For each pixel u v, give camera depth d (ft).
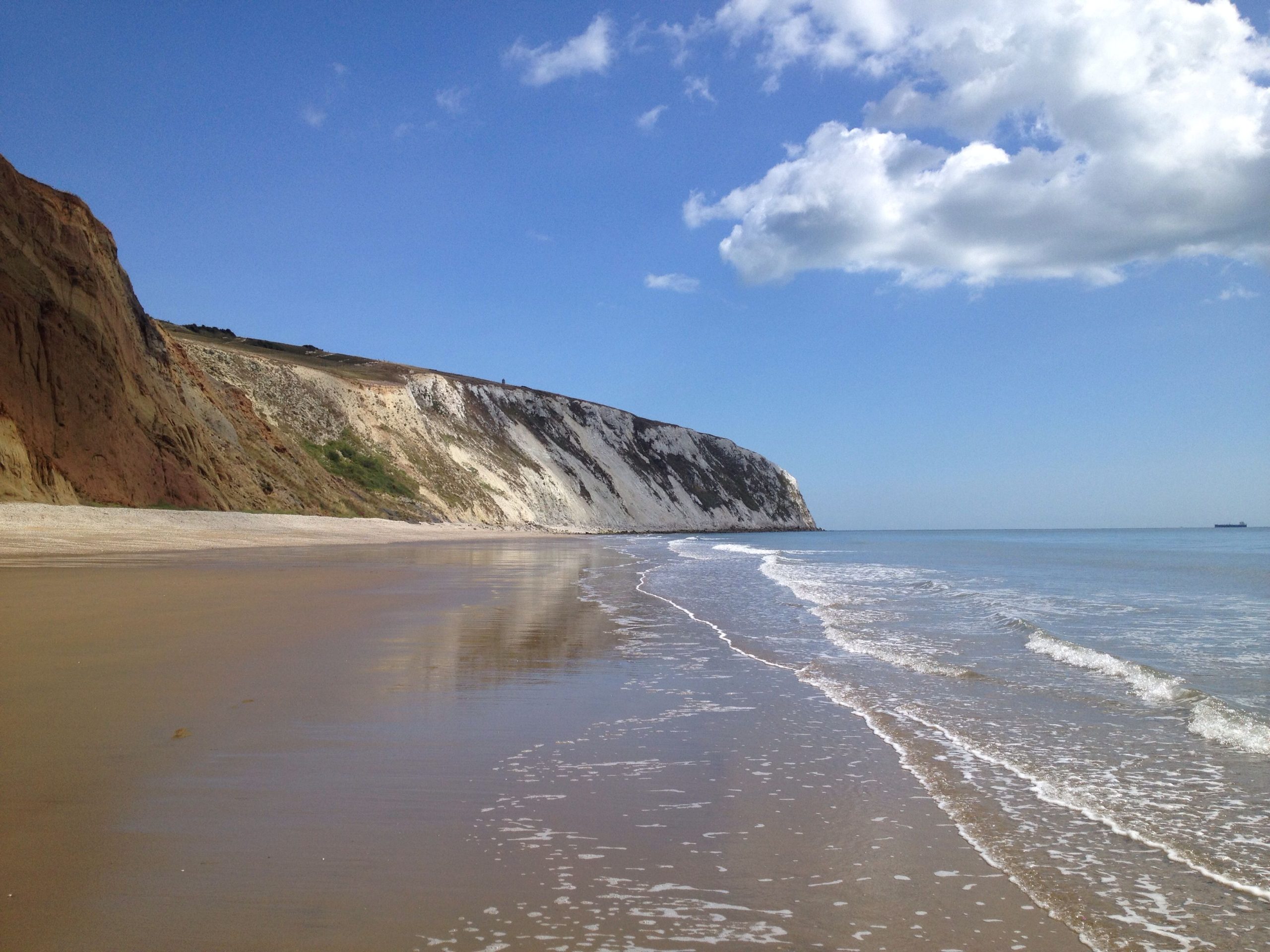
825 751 15.07
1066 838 11.02
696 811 11.77
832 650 27.58
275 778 12.82
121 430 97.25
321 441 182.39
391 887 9.11
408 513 178.29
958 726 17.13
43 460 87.30
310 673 21.30
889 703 19.34
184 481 104.73
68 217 105.60
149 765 13.29
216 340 249.75
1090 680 22.35
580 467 310.86
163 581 45.16
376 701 18.40
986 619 36.96
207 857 9.80
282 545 88.17
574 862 9.87
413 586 48.32
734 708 18.61
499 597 43.16
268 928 8.14
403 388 232.32
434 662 23.53
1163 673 22.24
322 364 246.47
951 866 10.02
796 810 11.91
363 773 13.24
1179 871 10.00
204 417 126.82
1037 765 14.40
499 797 12.21
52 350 91.56
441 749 14.76
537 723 16.80
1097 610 42.37
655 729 16.53
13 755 13.69
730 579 62.23
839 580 62.18
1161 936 8.36
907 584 58.65
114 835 10.39
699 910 8.71
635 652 26.55
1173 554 123.13
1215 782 13.53
